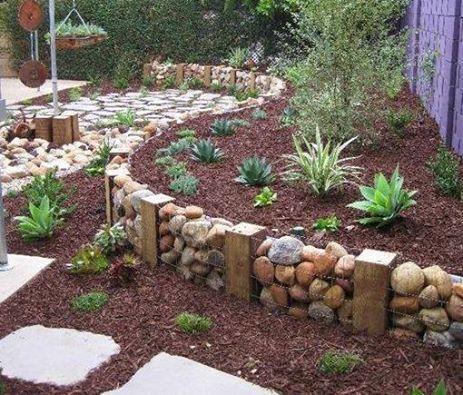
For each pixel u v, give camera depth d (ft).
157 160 19.04
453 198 15.37
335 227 13.46
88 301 11.79
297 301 11.14
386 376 9.30
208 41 46.68
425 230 13.24
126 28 47.50
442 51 22.79
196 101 38.60
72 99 38.91
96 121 31.40
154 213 13.17
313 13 20.21
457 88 20.01
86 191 18.75
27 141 25.23
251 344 10.31
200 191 16.28
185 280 12.77
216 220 12.70
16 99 38.83
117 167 18.12
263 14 44.32
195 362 9.78
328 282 10.73
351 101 20.08
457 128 19.74
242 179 16.89
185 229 12.50
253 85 40.75
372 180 17.01
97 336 10.67
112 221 15.83
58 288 12.58
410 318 10.13
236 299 11.84
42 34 48.52
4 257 13.30
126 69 46.80
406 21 36.24
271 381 9.27
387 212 13.29
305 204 15.10
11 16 48.65
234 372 9.53
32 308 11.78
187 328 10.72
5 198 18.75
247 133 23.26
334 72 20.17
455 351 9.78
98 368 9.73
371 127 20.68
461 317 9.74
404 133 22.61
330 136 20.21
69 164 22.80
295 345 10.22
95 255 13.44
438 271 10.03
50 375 9.54
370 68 19.99
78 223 16.28
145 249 13.57
